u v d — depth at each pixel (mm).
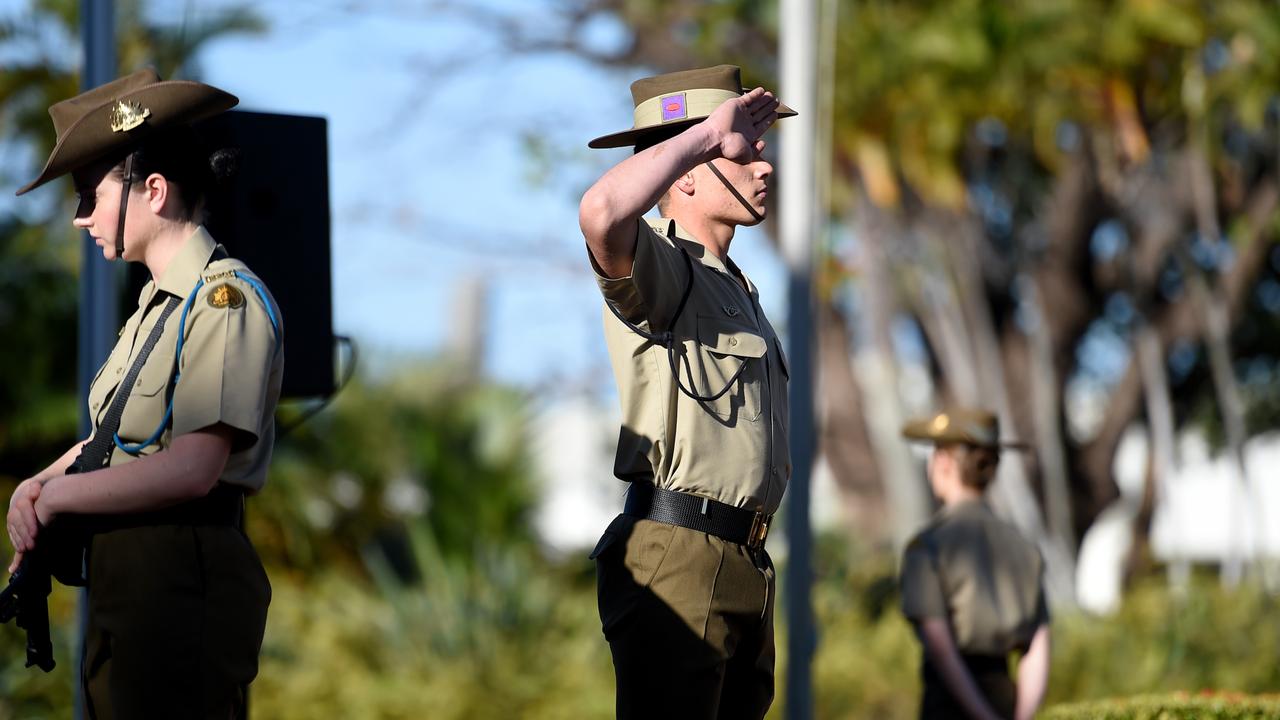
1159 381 47250
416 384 53688
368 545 48062
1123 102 39344
